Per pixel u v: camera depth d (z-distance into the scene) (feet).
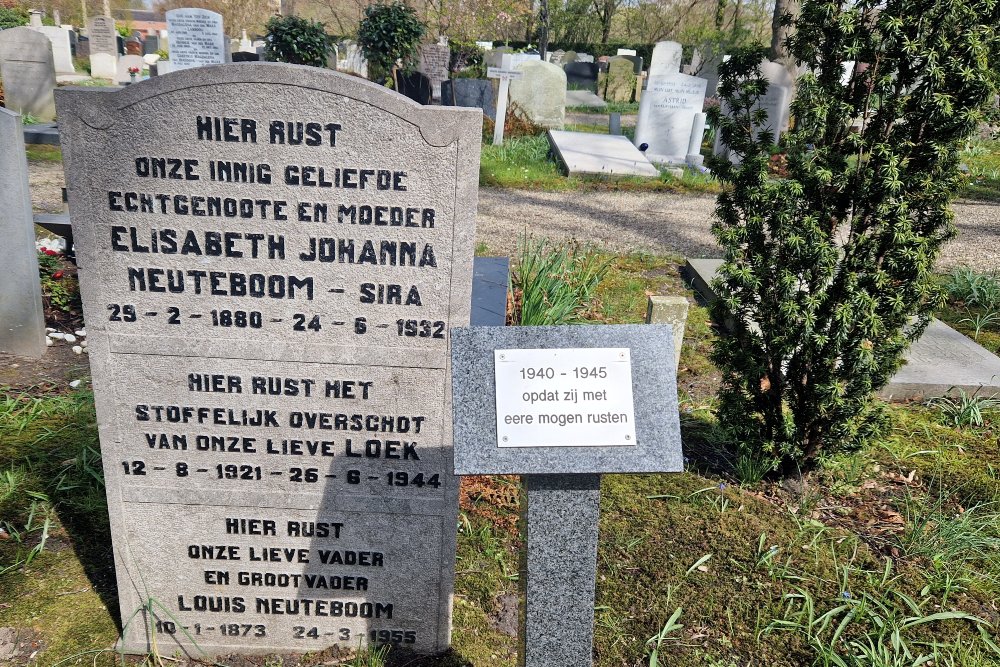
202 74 8.07
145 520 9.98
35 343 19.29
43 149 41.83
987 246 33.22
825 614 11.30
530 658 8.50
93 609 11.21
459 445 7.46
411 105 8.18
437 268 8.83
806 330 12.75
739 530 13.46
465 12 80.12
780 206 12.60
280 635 10.69
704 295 26.22
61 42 77.56
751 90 12.91
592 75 97.71
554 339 7.73
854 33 11.71
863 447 14.19
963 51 11.22
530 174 44.01
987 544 13.06
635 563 12.58
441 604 10.48
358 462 9.75
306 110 8.23
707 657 10.76
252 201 8.56
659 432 7.59
